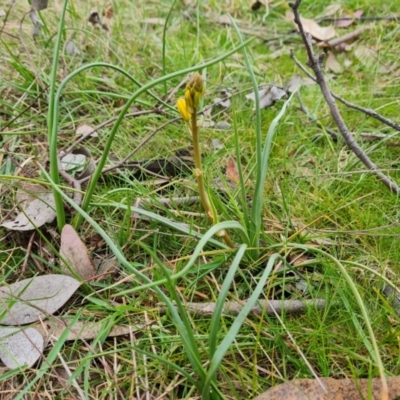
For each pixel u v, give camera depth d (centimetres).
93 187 39
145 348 34
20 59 63
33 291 37
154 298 37
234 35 78
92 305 36
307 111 55
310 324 35
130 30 75
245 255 38
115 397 32
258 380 32
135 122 55
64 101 55
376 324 34
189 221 42
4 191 45
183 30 77
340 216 43
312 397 29
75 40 67
